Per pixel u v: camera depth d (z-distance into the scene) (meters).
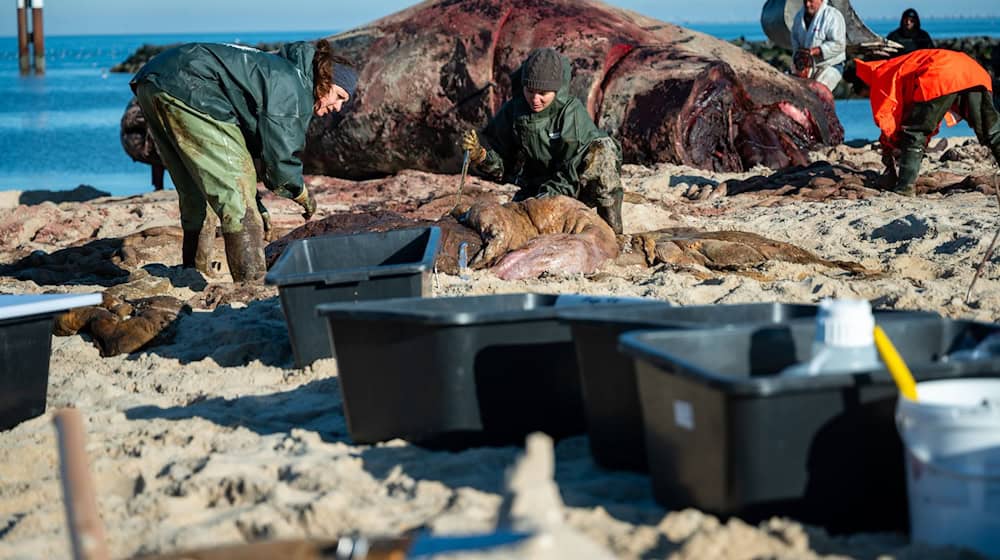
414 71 15.37
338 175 16.67
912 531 3.03
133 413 4.95
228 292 7.24
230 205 7.51
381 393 4.10
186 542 3.31
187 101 7.29
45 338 4.95
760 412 2.97
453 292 6.77
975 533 2.85
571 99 8.47
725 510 3.08
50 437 4.56
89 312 6.58
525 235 7.89
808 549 2.94
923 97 11.14
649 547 3.04
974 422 2.82
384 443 4.16
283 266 5.56
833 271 7.61
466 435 4.04
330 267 6.00
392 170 16.17
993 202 10.76
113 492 4.05
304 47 7.62
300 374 5.40
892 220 9.35
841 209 10.75
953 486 2.86
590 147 8.48
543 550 2.19
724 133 15.34
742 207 11.70
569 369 4.07
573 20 15.52
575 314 3.82
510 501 2.36
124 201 14.15
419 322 3.94
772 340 3.44
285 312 5.38
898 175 11.78
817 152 15.60
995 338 3.44
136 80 7.49
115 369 5.89
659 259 7.99
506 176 9.01
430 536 2.42
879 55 16.39
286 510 3.45
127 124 16.28
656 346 3.36
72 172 20.80
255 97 7.34
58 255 9.46
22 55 73.94
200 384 5.43
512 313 3.97
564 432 4.13
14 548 3.41
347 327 4.07
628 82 14.99
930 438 2.89
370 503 3.55
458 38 15.34
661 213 10.29
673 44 16.06
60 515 3.70
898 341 3.51
